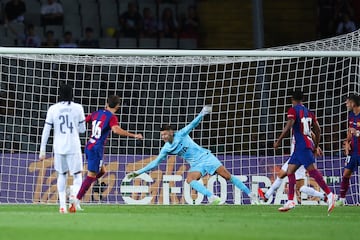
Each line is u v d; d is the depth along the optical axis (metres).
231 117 59.47
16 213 40.50
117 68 56.47
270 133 58.75
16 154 54.50
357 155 49.56
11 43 77.12
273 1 85.38
